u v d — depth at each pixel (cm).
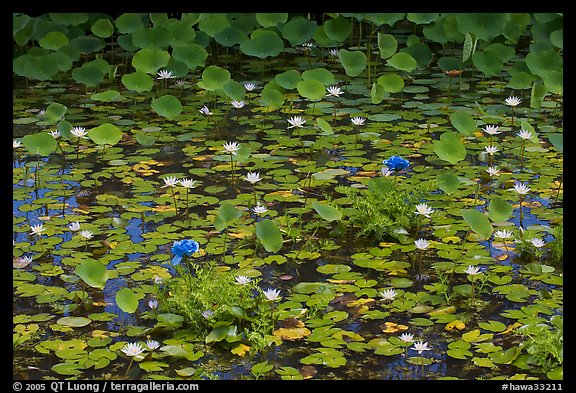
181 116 680
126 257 463
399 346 382
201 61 730
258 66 798
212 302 403
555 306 412
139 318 408
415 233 491
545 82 660
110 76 738
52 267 451
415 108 695
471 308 415
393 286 435
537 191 540
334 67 797
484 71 718
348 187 544
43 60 715
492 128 590
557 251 461
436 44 863
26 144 563
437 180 519
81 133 588
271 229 449
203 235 486
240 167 582
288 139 630
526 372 366
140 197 536
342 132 645
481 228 452
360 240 485
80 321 403
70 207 523
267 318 401
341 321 405
